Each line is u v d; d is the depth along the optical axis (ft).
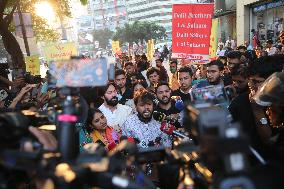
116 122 13.69
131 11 377.50
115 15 381.40
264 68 7.68
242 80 10.11
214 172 4.59
